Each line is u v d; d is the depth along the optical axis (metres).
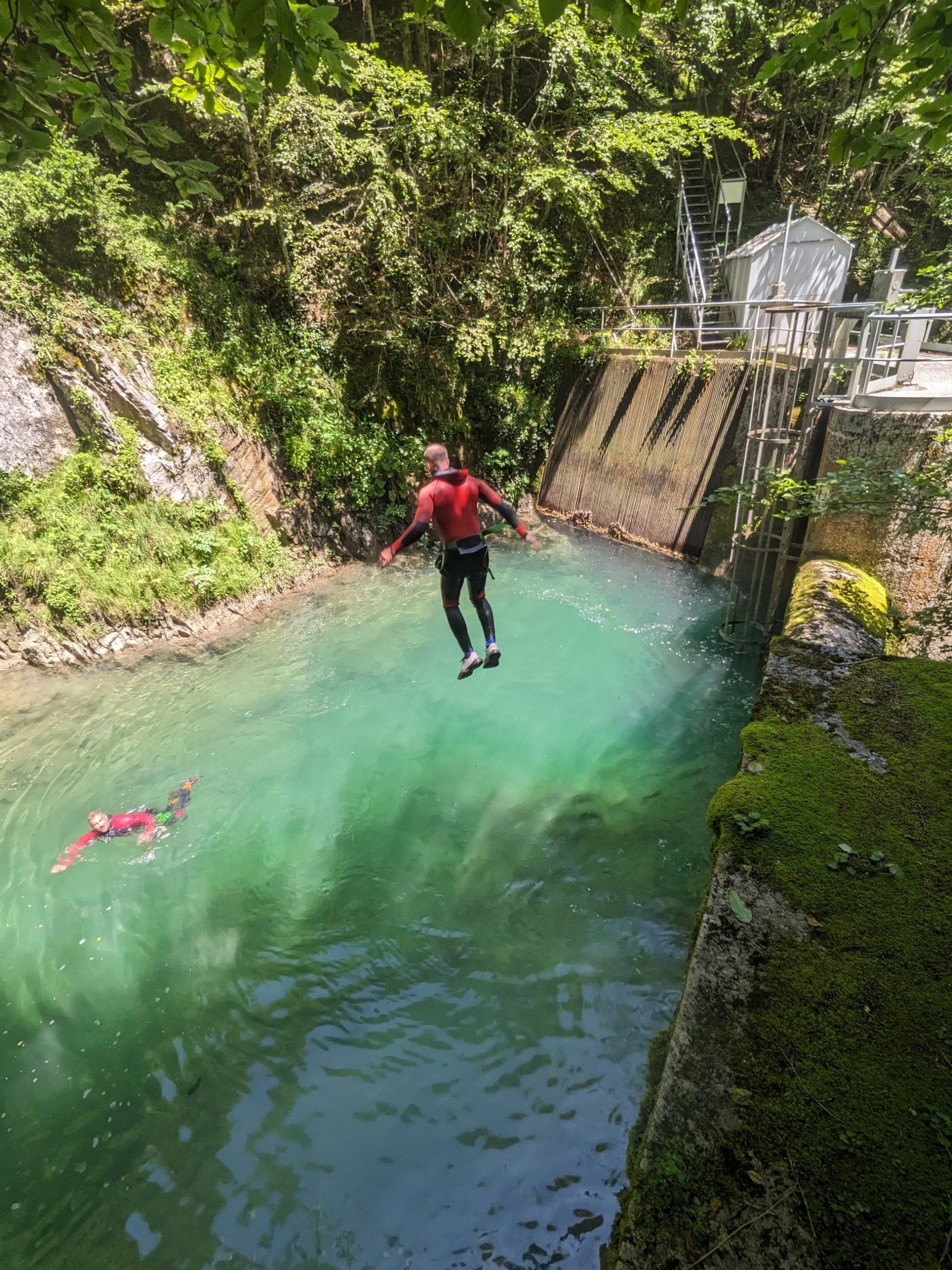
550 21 2.33
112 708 8.17
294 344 11.10
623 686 8.36
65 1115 4.16
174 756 7.42
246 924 5.43
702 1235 1.88
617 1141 3.79
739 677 8.39
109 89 9.42
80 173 8.80
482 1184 3.65
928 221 15.52
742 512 9.62
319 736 7.70
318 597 10.48
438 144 10.55
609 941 5.01
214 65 2.93
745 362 10.09
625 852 5.85
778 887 2.88
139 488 9.41
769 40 13.48
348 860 6.00
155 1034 4.61
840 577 6.24
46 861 6.14
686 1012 2.44
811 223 11.09
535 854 5.91
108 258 9.21
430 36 12.08
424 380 12.16
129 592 9.10
